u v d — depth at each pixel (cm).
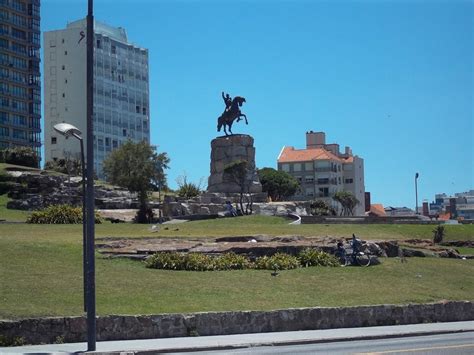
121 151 7450
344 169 16638
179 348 2042
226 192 8350
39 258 3161
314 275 3419
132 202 7969
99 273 2989
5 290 2503
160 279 2997
